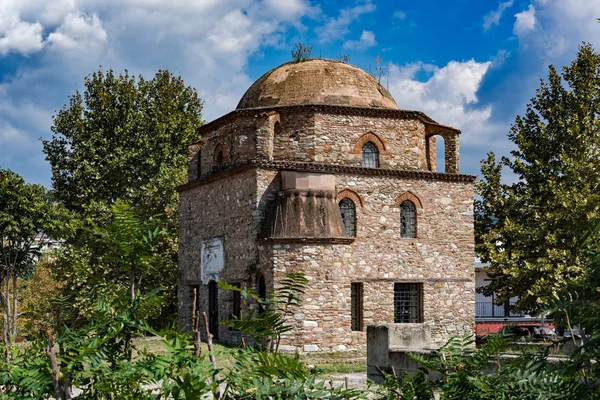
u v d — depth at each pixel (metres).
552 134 37.00
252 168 30.77
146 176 49.81
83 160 49.00
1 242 38.19
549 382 8.18
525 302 34.81
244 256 31.17
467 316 33.53
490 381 8.64
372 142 33.56
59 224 39.78
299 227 29.53
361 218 31.92
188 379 6.68
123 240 8.76
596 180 33.91
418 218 33.06
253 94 35.19
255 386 7.26
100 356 7.92
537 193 37.03
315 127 32.66
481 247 38.25
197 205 35.53
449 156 34.81
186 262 36.19
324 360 28.12
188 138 53.38
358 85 34.81
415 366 17.94
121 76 53.66
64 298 9.47
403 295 32.81
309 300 29.03
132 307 8.22
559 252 32.69
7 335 10.09
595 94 37.72
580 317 7.05
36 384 7.70
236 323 8.12
